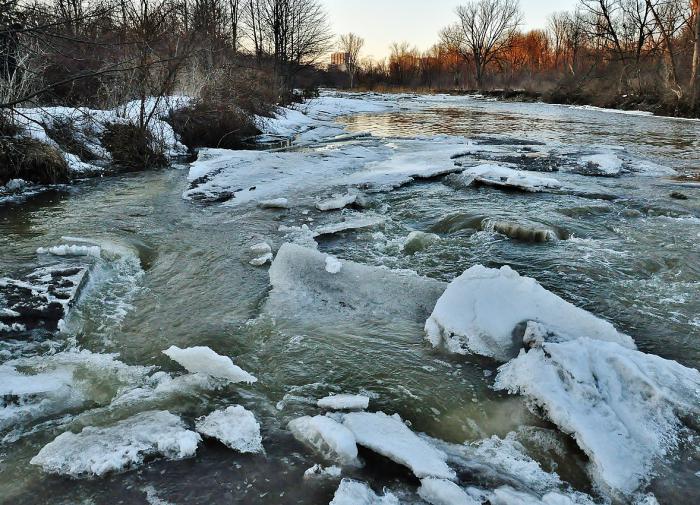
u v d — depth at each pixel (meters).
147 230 7.46
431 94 59.56
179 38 15.73
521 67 69.94
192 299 5.33
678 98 27.91
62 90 13.82
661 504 2.78
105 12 10.41
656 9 34.62
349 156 12.98
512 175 9.98
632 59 37.53
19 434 3.38
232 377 3.93
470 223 7.55
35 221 7.79
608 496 2.85
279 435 3.33
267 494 2.85
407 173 10.77
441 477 2.89
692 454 3.09
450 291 4.69
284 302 5.18
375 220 7.77
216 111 16.62
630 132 19.64
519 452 3.21
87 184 10.50
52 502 2.80
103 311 5.06
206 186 9.96
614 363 3.66
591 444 3.07
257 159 12.36
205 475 2.98
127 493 2.86
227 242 6.98
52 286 5.16
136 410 3.56
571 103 39.91
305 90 37.00
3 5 9.01
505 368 3.97
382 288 5.27
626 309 5.07
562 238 7.06
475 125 22.98
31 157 10.07
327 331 4.67
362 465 3.07
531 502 2.69
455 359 4.22
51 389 3.71
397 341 4.51
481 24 64.19
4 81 10.46
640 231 7.32
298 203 8.86
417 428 3.47
